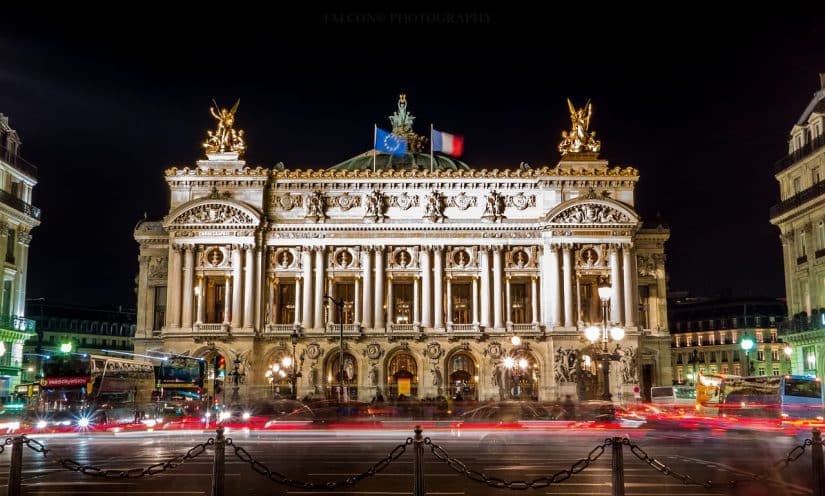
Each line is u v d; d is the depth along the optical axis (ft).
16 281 325.83
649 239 371.15
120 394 237.04
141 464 122.93
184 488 100.78
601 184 347.77
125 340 565.12
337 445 151.94
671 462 125.49
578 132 357.41
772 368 526.57
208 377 325.83
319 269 341.41
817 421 203.82
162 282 361.30
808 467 118.11
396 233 343.87
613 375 334.03
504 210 346.33
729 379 238.48
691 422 193.06
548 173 345.31
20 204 321.52
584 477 109.29
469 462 124.06
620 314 336.90
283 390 327.06
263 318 339.36
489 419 199.31
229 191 343.67
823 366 299.58
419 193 346.54
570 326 335.67
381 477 109.60
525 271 344.08
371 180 345.10
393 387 339.36
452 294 351.67
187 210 339.57
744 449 146.92
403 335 336.70
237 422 225.15
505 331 338.13
